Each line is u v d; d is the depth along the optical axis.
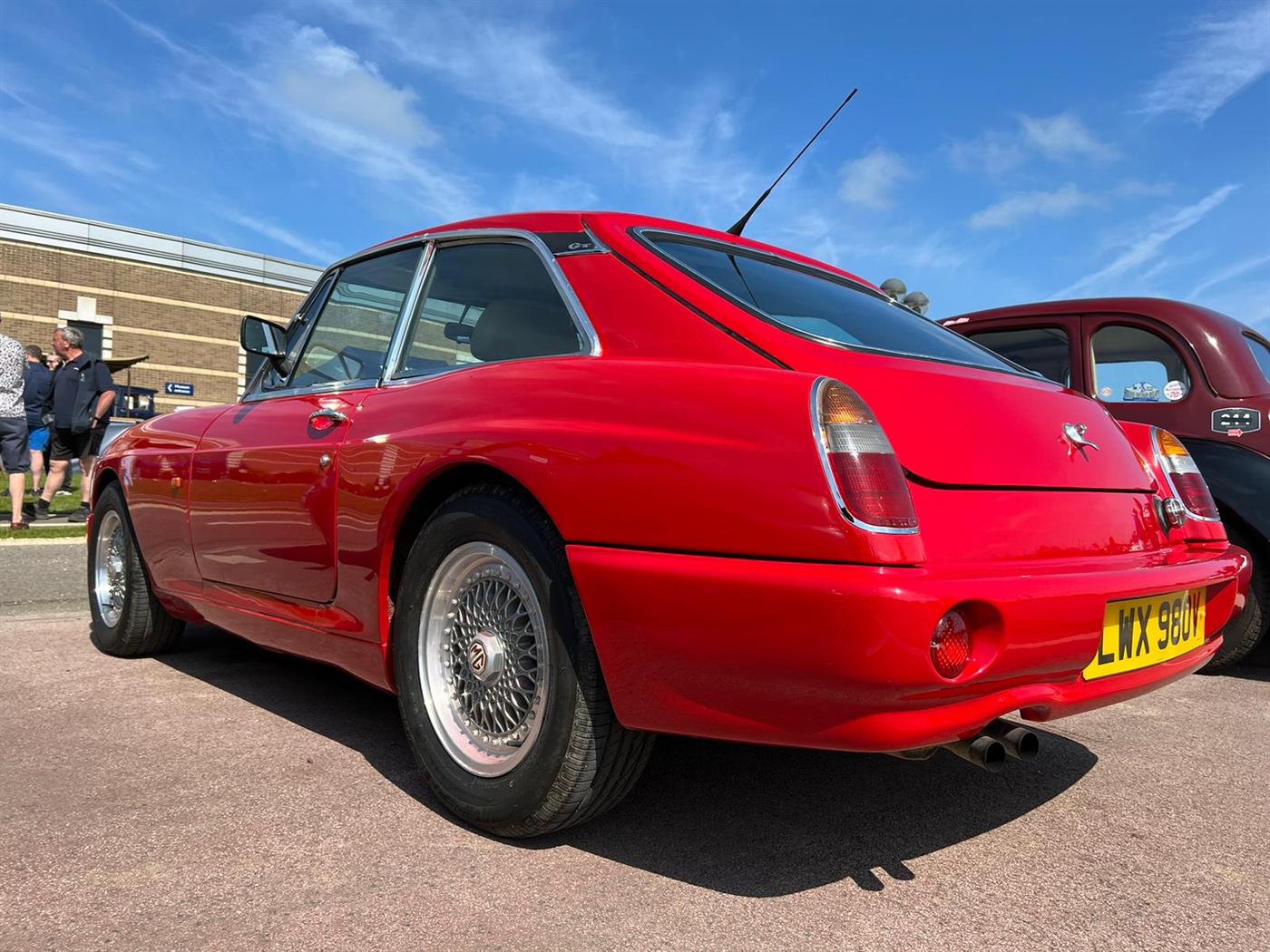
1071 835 2.23
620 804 2.28
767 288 2.37
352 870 1.90
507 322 2.41
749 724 1.72
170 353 26.00
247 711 3.07
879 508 1.61
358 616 2.44
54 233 24.19
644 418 1.86
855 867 2.00
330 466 2.54
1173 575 2.14
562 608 1.93
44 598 5.02
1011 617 1.67
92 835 2.04
